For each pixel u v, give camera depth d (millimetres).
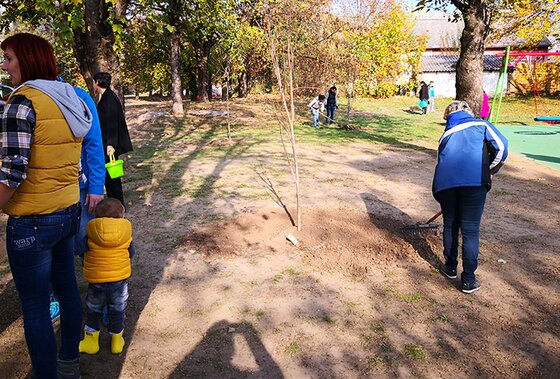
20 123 2158
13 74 2383
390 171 9016
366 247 5000
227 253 4820
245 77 30656
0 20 12281
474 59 12992
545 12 27297
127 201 6668
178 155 10516
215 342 3301
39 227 2336
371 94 34844
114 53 7953
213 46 27047
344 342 3332
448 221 4234
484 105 16781
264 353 3188
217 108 22234
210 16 13102
